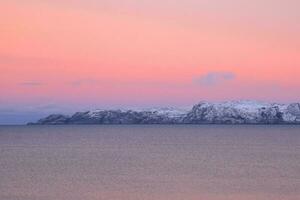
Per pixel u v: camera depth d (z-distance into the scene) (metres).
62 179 80.50
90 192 67.69
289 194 66.31
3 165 103.50
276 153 135.00
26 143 189.62
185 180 79.25
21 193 67.06
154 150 148.62
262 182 76.94
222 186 72.69
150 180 79.25
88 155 130.50
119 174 87.50
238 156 125.56
